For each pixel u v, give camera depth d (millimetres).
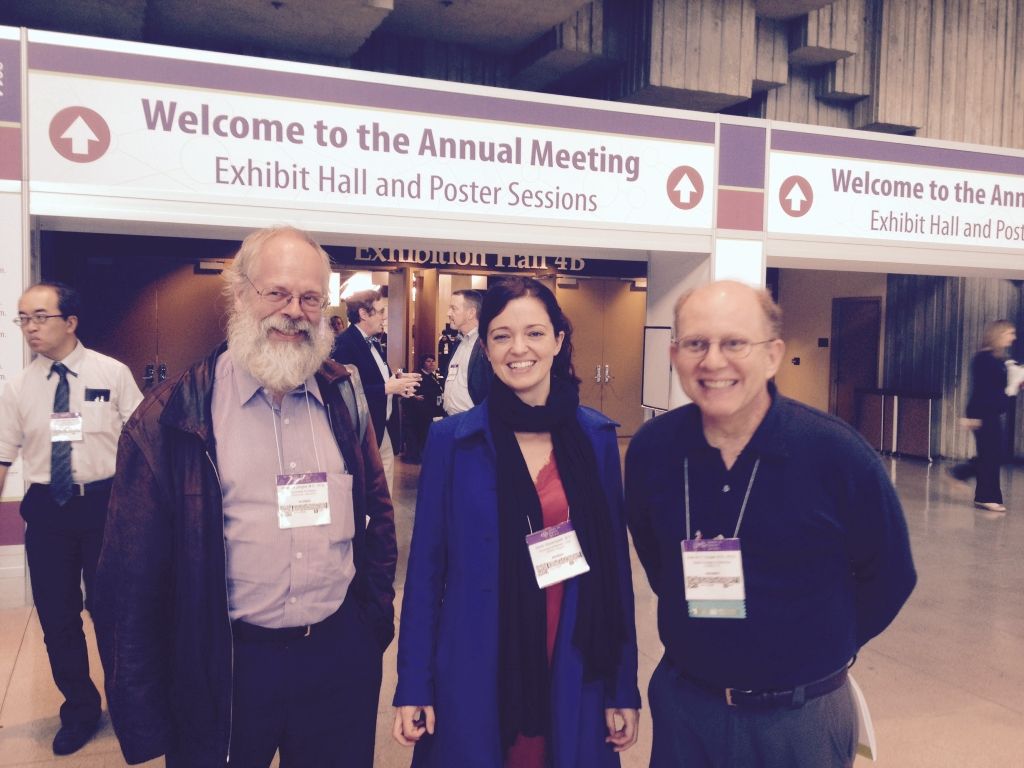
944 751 2871
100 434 2781
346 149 4430
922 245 5863
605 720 1758
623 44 8766
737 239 5355
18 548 4113
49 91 3957
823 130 5535
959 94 10047
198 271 9891
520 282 1800
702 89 8594
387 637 1879
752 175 5375
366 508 1877
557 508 1758
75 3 6809
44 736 2846
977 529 6410
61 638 2764
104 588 1543
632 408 12062
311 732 1670
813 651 1524
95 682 3316
